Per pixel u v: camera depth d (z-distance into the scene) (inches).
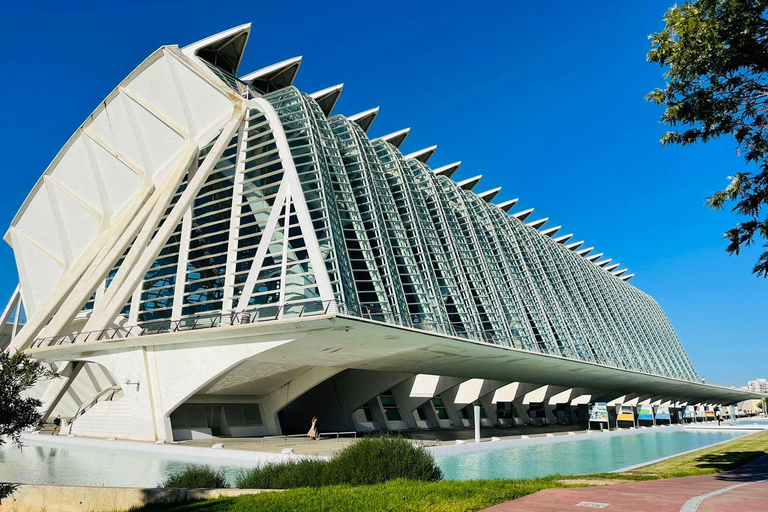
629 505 396.8
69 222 1640.0
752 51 514.9
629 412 2474.2
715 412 3292.3
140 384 1122.0
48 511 528.4
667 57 550.3
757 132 555.8
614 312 3164.4
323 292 1037.2
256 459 869.8
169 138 1499.8
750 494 452.8
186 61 1497.3
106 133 1608.0
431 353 1385.3
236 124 1343.5
